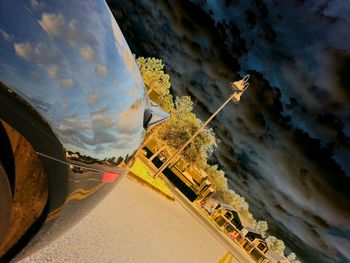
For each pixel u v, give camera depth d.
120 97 1.71
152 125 2.09
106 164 1.74
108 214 5.97
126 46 1.89
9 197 1.35
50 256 3.13
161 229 8.86
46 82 1.34
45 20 1.37
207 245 16.67
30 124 1.31
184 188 56.47
